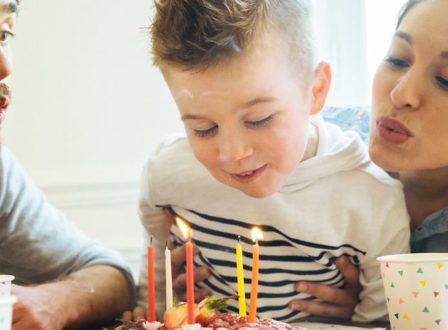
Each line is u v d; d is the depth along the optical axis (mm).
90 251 1399
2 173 1353
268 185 1117
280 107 1053
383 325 1234
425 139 1177
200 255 1293
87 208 2006
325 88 1163
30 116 2025
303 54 1099
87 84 2029
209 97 1028
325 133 1262
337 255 1241
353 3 1931
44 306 1108
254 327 889
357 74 1937
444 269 962
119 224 2004
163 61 1064
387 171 1263
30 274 1386
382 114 1215
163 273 1374
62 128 2027
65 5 2014
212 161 1095
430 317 960
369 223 1231
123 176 2004
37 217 1387
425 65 1158
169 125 2021
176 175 1254
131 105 2025
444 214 1218
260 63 1023
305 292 1257
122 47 2020
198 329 876
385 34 1908
